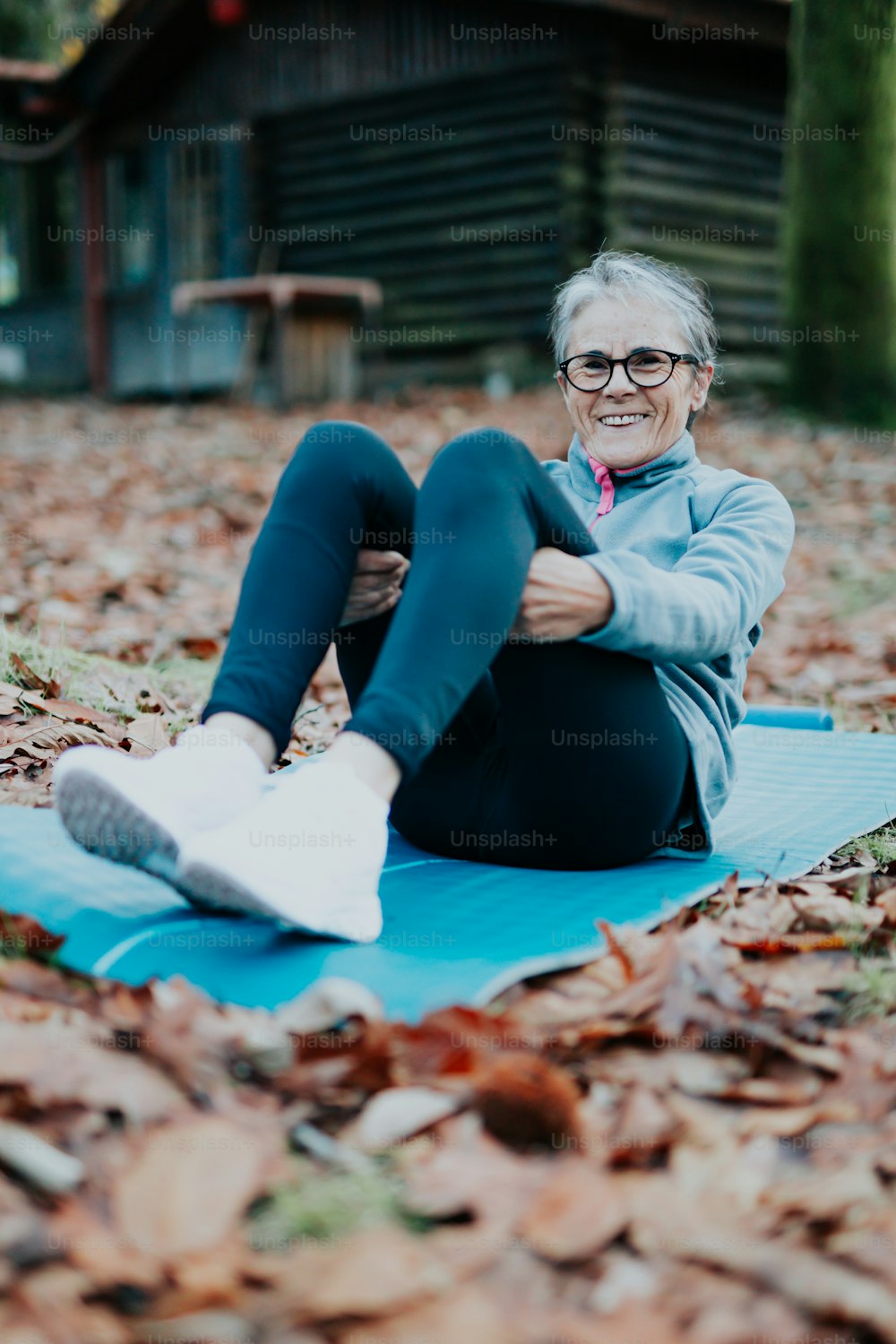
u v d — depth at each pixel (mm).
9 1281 1067
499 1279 1113
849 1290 1108
